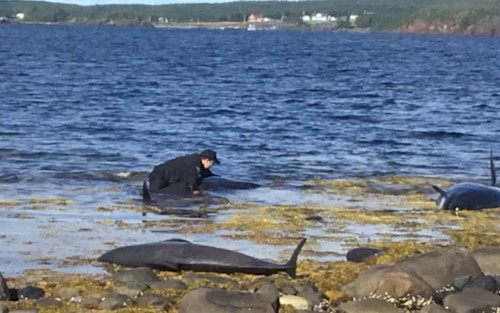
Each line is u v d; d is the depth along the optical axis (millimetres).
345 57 87812
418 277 9664
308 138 24875
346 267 11055
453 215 14859
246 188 17094
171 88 43219
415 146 23812
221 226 13562
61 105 32438
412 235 13250
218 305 8867
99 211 14625
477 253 10867
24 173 18141
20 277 10500
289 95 40875
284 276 10602
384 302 9234
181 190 16453
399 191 17266
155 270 10898
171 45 111312
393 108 35000
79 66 60250
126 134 24531
